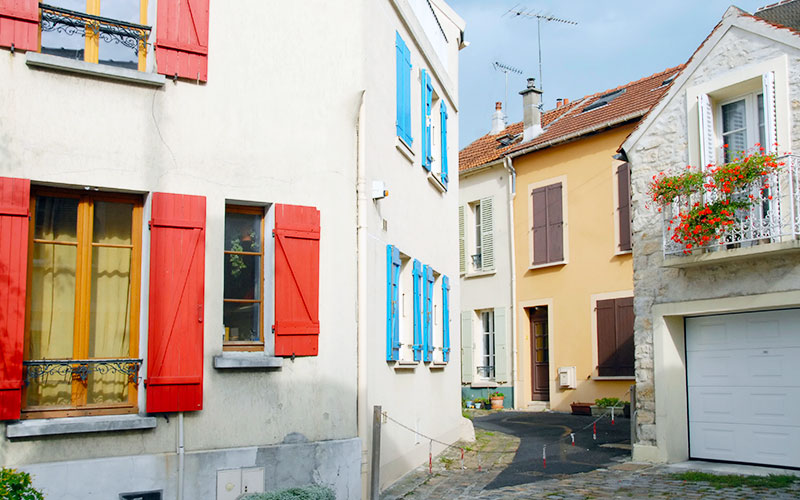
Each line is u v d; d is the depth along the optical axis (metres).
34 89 7.08
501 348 20.62
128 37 7.64
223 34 8.04
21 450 6.67
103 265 7.43
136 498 7.00
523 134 22.17
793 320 9.64
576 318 18.52
